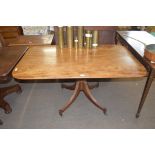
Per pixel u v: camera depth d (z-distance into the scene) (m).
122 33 2.53
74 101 2.26
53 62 1.65
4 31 2.70
